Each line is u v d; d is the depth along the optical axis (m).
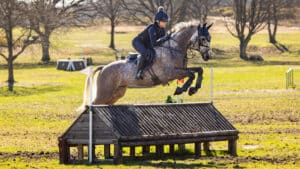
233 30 139.12
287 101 44.97
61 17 77.62
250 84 61.34
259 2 112.06
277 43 126.06
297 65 92.38
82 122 21.45
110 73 24.64
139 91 54.00
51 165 21.05
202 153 23.69
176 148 24.62
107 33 137.00
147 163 21.09
